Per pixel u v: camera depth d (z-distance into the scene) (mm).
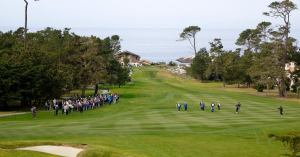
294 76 125875
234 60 162125
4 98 79688
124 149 41562
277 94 131750
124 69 139875
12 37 111062
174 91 131375
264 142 51656
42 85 82875
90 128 56656
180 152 43469
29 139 46625
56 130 53875
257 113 80250
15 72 80250
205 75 181625
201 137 53125
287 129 59594
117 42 144875
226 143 50125
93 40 108062
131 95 118562
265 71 122500
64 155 34188
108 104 92875
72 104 79250
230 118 71562
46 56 89062
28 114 72250
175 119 69000
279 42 122188
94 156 33531
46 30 130500
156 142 47719
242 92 138000
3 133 50438
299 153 33562
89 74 103500
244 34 196125
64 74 88625
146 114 75875
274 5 125000
